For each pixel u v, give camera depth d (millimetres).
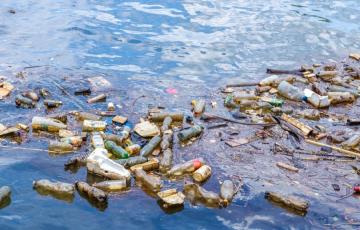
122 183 5715
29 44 7887
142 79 7336
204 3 9922
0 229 5320
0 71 7211
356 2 10695
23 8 8938
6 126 6301
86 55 7750
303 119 6820
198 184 5832
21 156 5969
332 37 8688
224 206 5633
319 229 5512
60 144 6055
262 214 5598
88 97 6891
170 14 9180
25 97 6691
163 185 5793
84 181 5777
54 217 5449
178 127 6523
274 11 9773
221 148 6270
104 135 6215
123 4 9570
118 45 8055
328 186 5914
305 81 7477
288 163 6145
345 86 7441
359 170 6117
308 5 10312
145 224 5453
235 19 9164
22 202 5539
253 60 7938
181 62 7770
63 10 8992
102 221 5449
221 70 7660
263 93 7223
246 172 6000
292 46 8367
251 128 6582
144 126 6383
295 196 5770
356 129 6715
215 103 6949
